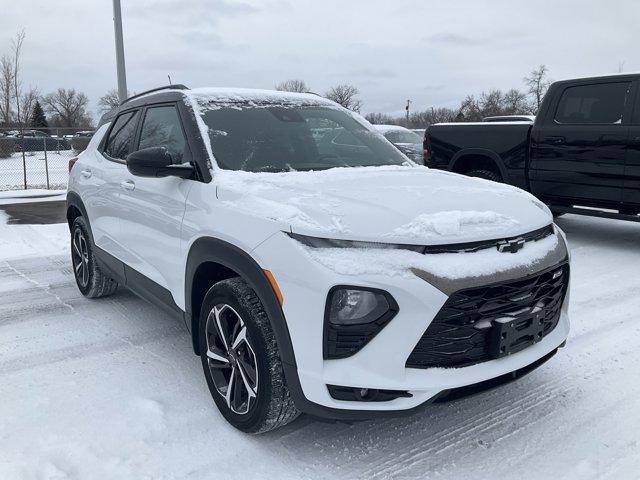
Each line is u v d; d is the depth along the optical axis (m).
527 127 7.04
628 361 3.55
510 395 3.14
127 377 3.39
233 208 2.72
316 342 2.28
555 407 3.01
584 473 2.45
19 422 2.88
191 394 3.18
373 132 4.14
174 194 3.18
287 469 2.50
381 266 2.25
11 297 5.02
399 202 2.60
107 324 4.31
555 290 2.78
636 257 6.34
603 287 5.18
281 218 2.46
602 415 2.92
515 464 2.53
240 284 2.65
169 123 3.57
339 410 2.29
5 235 7.85
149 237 3.47
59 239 7.57
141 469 2.50
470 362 2.40
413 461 2.55
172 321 4.37
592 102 6.50
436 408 3.02
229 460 2.57
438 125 8.04
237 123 3.45
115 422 2.88
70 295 5.08
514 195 3.03
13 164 18.23
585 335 3.99
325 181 2.97
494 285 2.36
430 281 2.25
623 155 6.16
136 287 3.86
